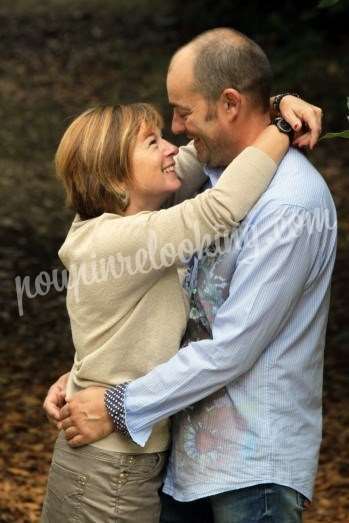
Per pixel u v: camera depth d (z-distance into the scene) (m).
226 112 4.42
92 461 4.48
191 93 4.43
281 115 4.55
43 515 4.73
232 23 24.00
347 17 21.25
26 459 8.56
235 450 4.36
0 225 14.66
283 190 4.31
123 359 4.47
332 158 17.41
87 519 4.52
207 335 4.54
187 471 4.48
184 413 4.50
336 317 11.89
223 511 4.43
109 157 4.47
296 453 4.37
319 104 19.12
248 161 4.32
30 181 16.92
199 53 4.41
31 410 9.57
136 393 4.36
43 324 11.60
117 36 27.09
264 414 4.34
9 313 11.82
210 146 4.52
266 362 4.35
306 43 20.81
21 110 21.41
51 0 32.34
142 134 4.50
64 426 4.53
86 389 4.48
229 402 4.38
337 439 9.18
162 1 30.22
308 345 4.45
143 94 22.14
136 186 4.51
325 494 8.21
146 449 4.52
